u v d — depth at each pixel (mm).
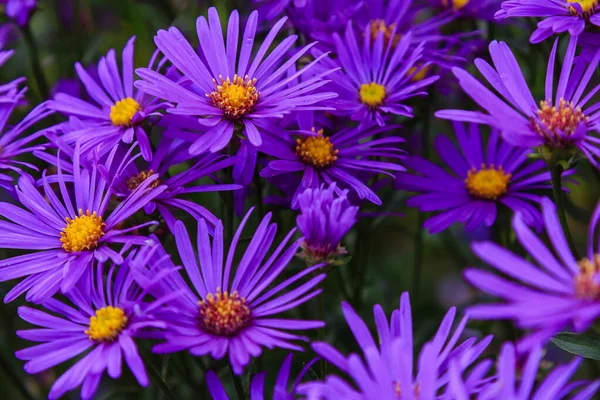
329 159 450
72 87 510
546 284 383
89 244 427
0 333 527
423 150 512
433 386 387
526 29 509
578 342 425
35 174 503
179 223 423
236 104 437
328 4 482
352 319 406
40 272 427
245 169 445
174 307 412
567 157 420
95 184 438
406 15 495
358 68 464
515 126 417
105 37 580
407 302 414
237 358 404
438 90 500
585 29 444
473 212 471
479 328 505
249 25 450
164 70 484
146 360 425
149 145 445
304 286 415
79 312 416
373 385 386
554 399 392
